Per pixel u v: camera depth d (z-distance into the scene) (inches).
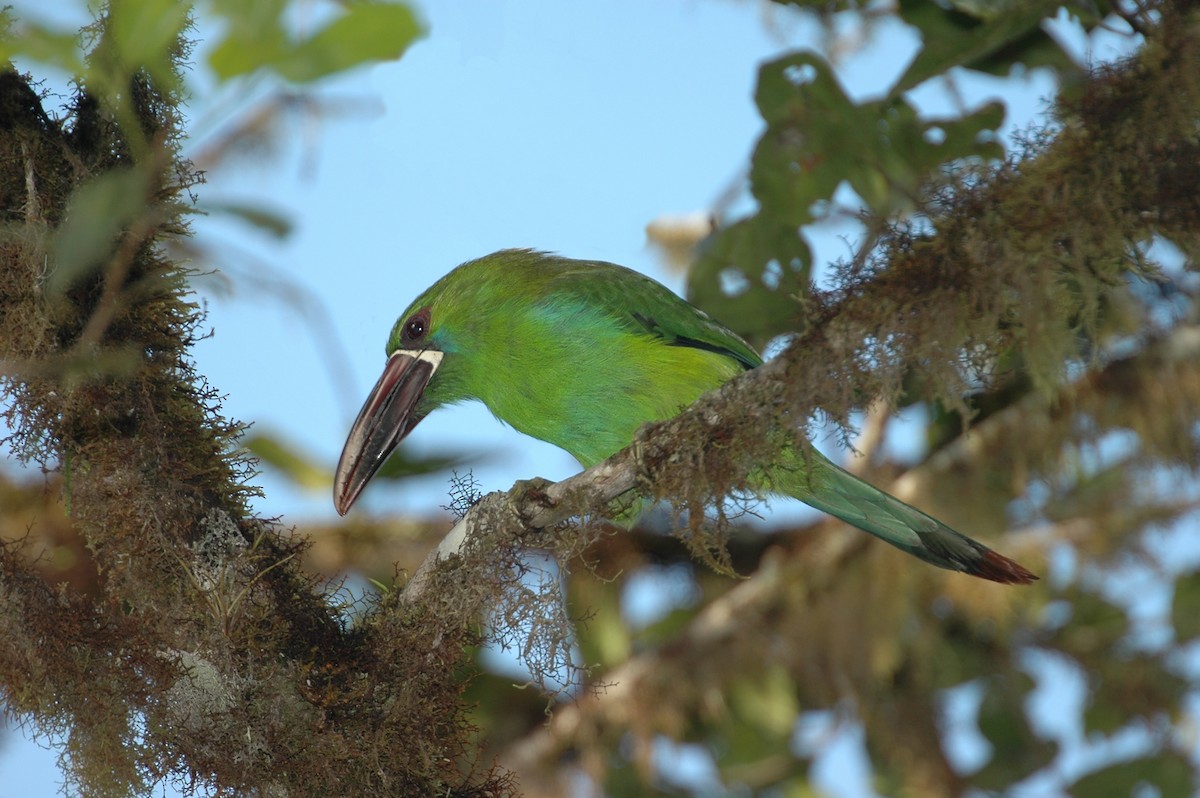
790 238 442.0
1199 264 288.7
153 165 251.9
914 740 485.4
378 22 199.5
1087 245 289.9
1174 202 288.5
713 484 315.3
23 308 290.7
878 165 424.8
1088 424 462.0
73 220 245.4
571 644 316.8
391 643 303.4
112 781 276.4
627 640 487.8
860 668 479.5
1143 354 456.8
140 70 293.3
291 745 282.5
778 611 494.0
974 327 294.5
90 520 288.2
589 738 476.4
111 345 293.3
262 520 305.0
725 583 507.2
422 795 290.4
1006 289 292.5
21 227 292.7
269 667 286.5
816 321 303.6
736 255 446.3
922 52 381.1
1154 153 289.3
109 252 293.9
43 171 295.9
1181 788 463.5
